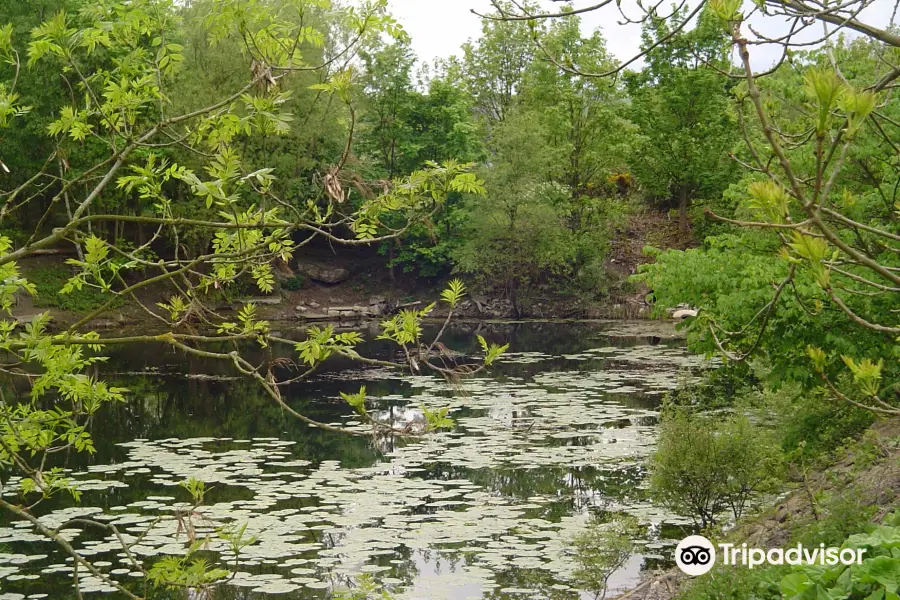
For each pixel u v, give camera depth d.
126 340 4.10
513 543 11.20
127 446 17.23
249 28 4.01
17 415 4.73
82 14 4.37
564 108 43.78
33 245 4.04
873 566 4.73
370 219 4.10
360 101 41.03
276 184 34.22
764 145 11.76
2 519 12.30
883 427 10.99
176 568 4.21
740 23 2.31
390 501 13.14
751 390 14.77
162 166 4.21
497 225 42.69
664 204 50.31
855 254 2.34
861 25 3.09
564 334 37.47
